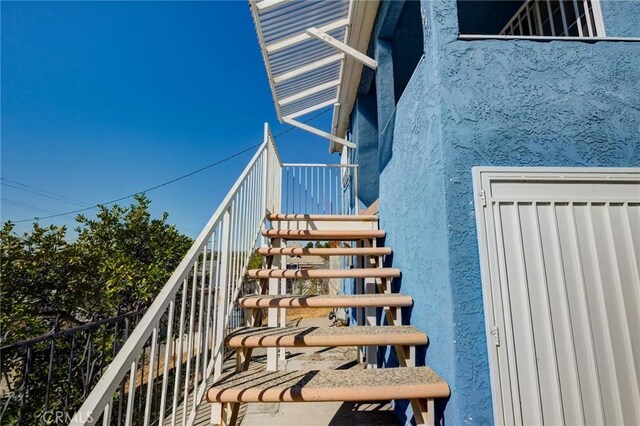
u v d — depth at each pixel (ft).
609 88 6.15
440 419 5.76
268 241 11.44
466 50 6.16
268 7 9.95
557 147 5.94
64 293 18.02
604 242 5.71
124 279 20.49
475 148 5.88
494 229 5.62
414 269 7.57
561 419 5.07
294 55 13.43
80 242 22.00
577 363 5.27
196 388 5.58
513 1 11.97
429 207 6.52
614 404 5.15
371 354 10.81
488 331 5.30
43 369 9.23
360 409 9.36
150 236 25.58
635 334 5.40
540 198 5.79
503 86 6.07
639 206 5.85
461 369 5.26
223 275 6.81
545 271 5.55
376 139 17.04
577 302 5.47
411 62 14.47
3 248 16.35
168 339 4.75
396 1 10.39
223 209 6.77
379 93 11.55
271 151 13.14
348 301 7.53
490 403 5.17
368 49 13.82
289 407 9.59
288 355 15.48
